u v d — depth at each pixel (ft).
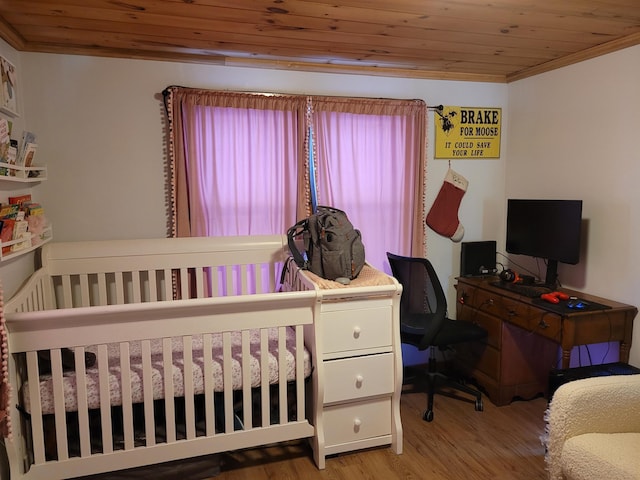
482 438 8.14
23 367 6.19
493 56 9.06
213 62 8.96
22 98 8.11
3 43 7.19
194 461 6.99
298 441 8.16
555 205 8.96
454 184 10.83
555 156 9.79
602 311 7.84
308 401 7.61
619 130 8.35
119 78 8.59
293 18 6.72
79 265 8.19
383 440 7.70
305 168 9.46
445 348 10.61
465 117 10.80
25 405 6.02
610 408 5.57
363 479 7.04
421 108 10.16
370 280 7.59
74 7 6.26
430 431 8.38
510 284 9.55
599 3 6.23
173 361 6.87
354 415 7.50
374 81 10.05
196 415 7.21
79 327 5.91
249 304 6.59
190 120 8.70
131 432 6.34
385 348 7.48
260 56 8.95
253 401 7.43
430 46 8.28
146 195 8.95
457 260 11.13
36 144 7.91
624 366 7.80
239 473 7.20
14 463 5.84
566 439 5.50
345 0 6.07
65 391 6.11
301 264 7.98
